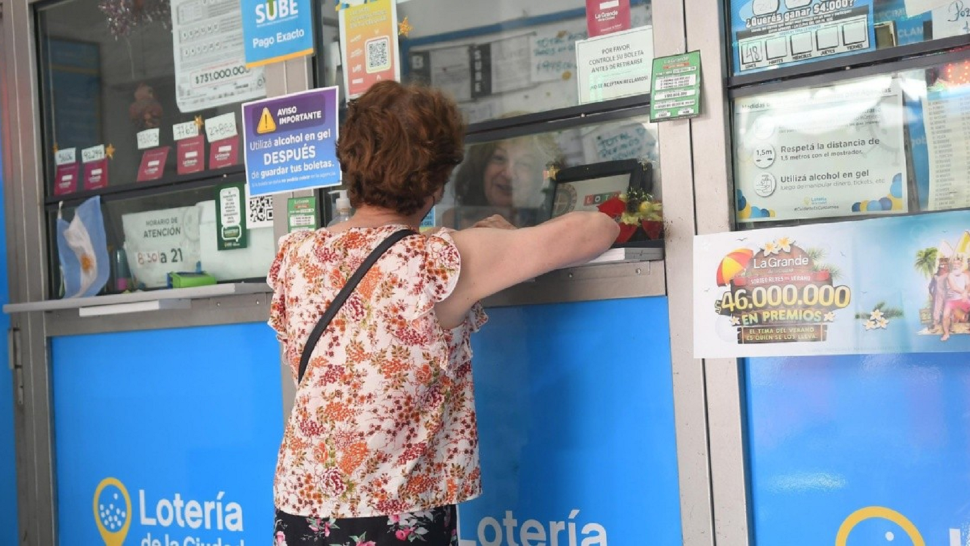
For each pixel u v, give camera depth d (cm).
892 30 198
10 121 329
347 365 180
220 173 289
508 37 248
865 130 201
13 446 330
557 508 234
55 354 324
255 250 284
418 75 261
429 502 184
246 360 283
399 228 187
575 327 231
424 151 188
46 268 325
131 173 310
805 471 205
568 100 240
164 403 300
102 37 315
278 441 277
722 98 212
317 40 273
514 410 240
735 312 203
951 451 190
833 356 202
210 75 293
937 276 184
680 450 216
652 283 219
